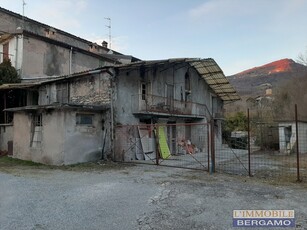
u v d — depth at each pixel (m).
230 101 27.81
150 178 8.79
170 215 5.13
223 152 19.56
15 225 4.60
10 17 21.11
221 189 7.24
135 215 5.13
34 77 16.72
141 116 14.95
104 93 13.18
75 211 5.34
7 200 6.06
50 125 11.78
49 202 5.92
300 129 19.59
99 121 12.95
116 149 13.02
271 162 13.81
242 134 26.69
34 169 10.48
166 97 17.02
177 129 18.66
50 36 23.22
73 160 11.64
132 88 14.44
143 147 14.75
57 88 15.34
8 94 17.02
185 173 9.83
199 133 21.11
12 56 17.45
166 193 6.78
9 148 14.21
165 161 13.75
